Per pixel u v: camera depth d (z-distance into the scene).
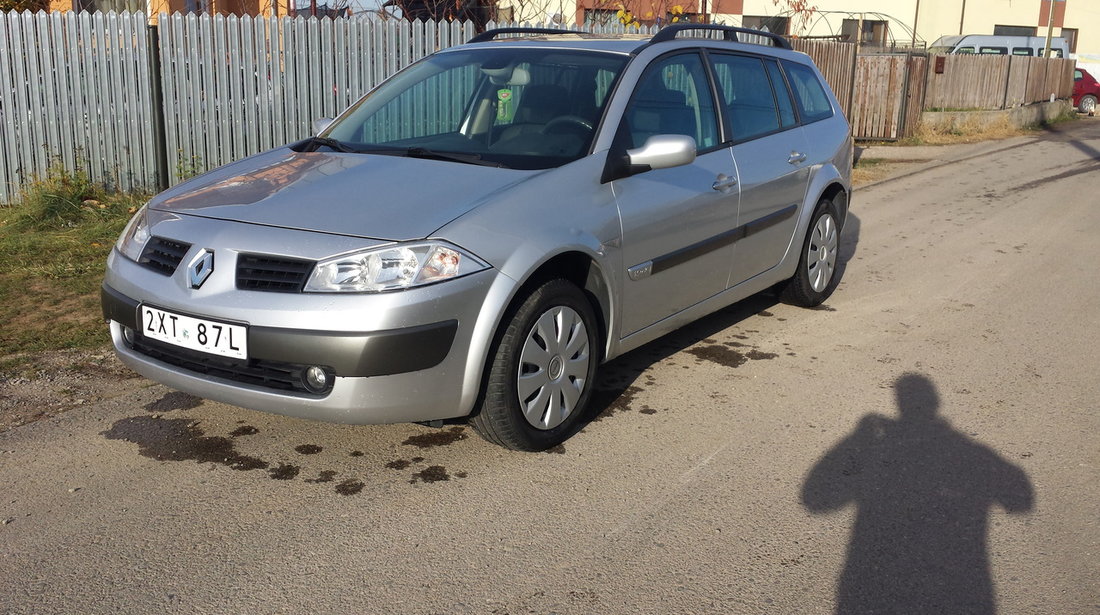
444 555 3.08
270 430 4.03
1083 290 6.68
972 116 19.09
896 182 12.46
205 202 3.75
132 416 4.14
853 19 24.66
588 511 3.39
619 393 4.57
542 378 3.76
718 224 4.75
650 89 4.51
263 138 9.15
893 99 16.77
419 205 3.53
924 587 2.94
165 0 12.57
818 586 2.94
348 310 3.22
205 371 3.51
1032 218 9.66
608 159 4.07
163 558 3.03
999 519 3.36
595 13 12.32
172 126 8.85
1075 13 29.84
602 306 4.05
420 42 9.45
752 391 4.62
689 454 3.88
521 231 3.57
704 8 14.70
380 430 4.05
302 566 3.00
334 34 9.14
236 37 8.85
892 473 3.72
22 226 7.68
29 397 4.32
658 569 3.02
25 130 8.51
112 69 8.57
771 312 6.09
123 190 8.84
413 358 3.29
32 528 3.20
